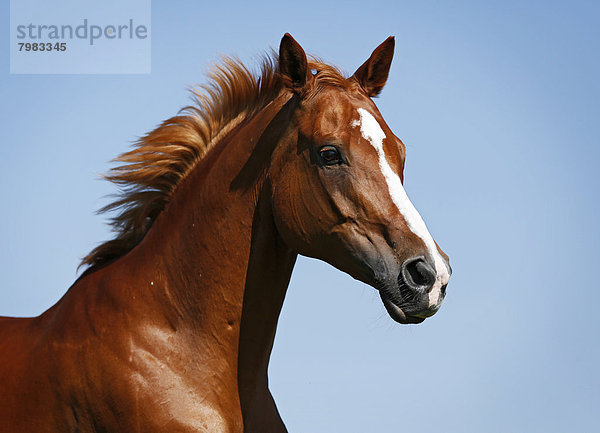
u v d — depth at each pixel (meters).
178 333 6.94
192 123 7.64
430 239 6.45
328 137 6.71
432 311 6.31
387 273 6.44
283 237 6.98
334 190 6.66
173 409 6.61
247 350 7.04
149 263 7.20
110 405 6.69
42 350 7.11
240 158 7.17
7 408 7.05
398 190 6.58
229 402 6.86
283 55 7.01
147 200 7.55
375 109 6.97
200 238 7.07
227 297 6.97
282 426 7.36
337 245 6.71
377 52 7.43
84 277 7.52
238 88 7.70
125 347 6.80
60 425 6.86
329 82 7.07
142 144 7.66
